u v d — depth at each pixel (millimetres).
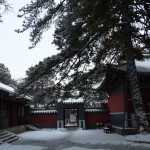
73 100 32344
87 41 15688
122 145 13656
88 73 19578
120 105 21953
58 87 19031
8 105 25875
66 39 15711
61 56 16359
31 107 33938
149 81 20578
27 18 14688
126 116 19781
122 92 21109
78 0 12773
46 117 33562
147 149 11828
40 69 16656
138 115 14953
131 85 15430
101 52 13047
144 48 12008
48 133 25156
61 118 32719
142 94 20312
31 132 26766
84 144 14953
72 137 20188
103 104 33594
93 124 32656
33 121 33469
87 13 11258
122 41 11406
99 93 29828
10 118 26188
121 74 18906
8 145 15109
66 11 13617
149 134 14898
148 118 19781
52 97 19750
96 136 20312
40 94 19031
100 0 9477
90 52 17141
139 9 10922
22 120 30938
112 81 22953
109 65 17859
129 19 11500
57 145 14977
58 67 17359
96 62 13914
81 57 17562
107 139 17312
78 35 14742
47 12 14750
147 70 18812
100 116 33000
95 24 11320
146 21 10938
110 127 25188
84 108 32719
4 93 21078
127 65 15750
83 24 14039
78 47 15938
